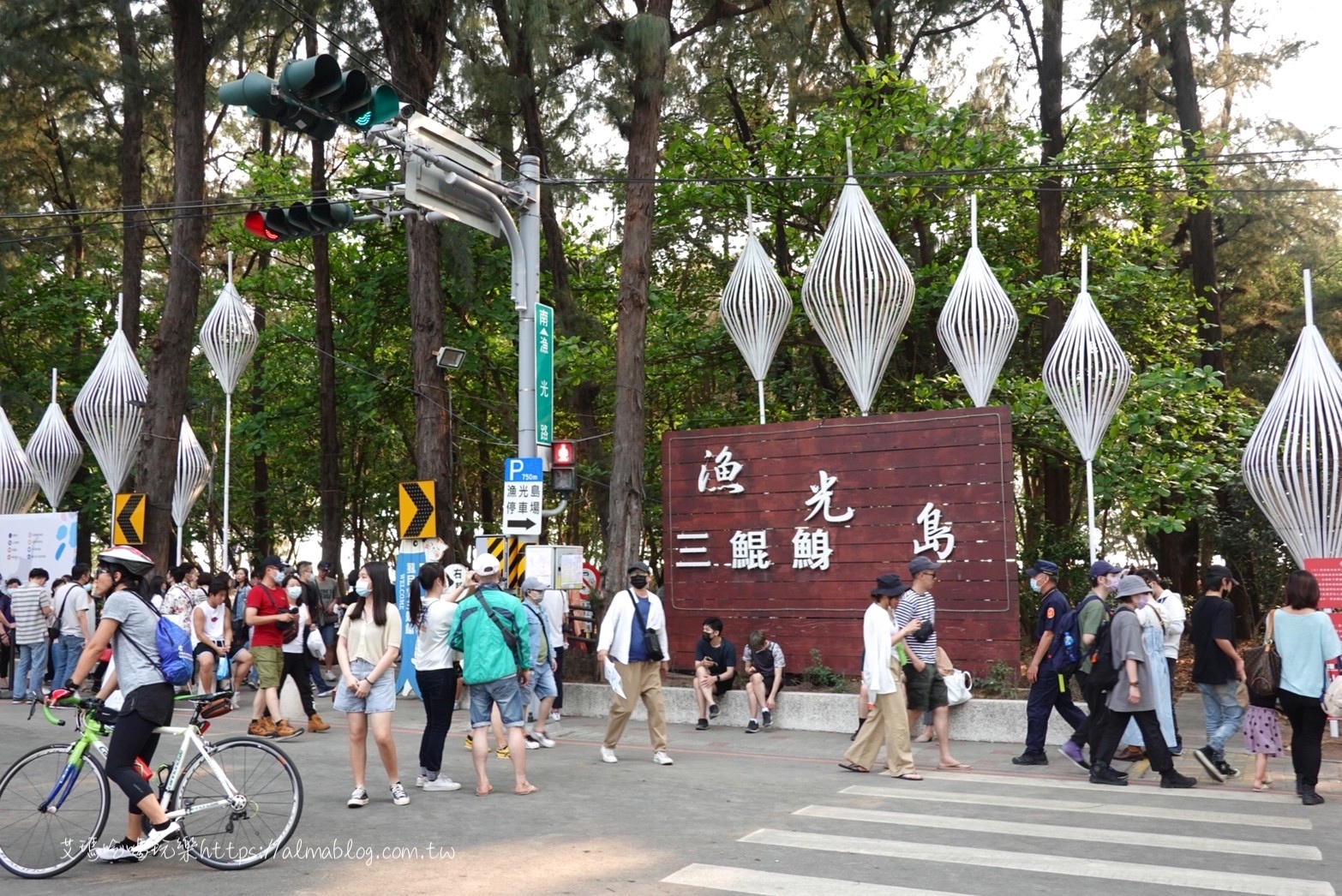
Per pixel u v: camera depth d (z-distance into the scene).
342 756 10.29
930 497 12.51
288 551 37.16
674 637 13.88
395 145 10.88
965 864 6.07
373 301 22.36
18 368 28.23
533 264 12.80
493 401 25.52
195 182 18.70
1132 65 22.02
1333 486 11.61
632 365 15.25
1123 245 21.34
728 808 7.79
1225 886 5.63
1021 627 20.78
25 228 27.11
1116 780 8.88
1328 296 24.56
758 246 14.89
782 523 13.36
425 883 5.68
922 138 18.89
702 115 23.41
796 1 18.00
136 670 6.06
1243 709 9.24
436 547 14.48
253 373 27.80
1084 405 12.86
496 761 10.07
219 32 18.80
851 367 13.92
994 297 13.68
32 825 6.09
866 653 9.33
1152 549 26.67
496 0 18.52
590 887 5.59
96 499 27.92
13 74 21.83
